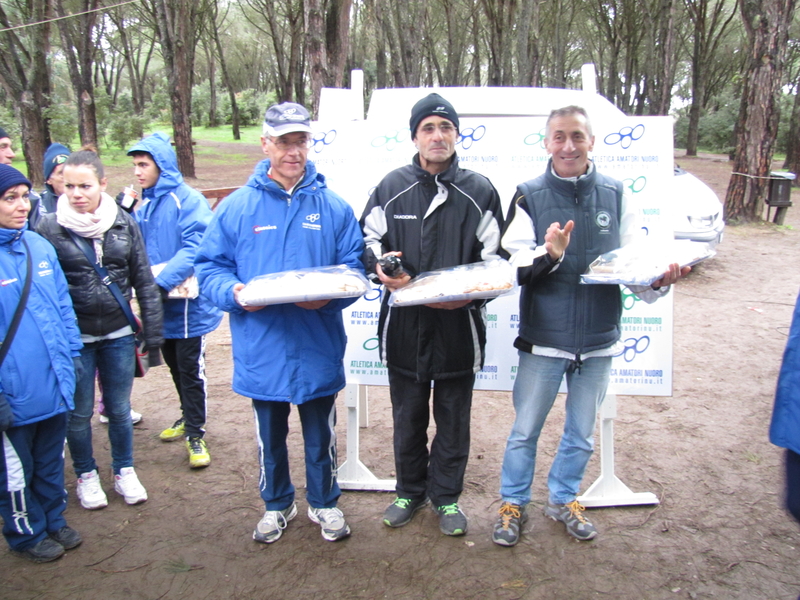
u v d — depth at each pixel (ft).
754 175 38.27
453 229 9.05
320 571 9.19
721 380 16.84
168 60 61.31
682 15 111.34
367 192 11.42
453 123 8.73
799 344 5.93
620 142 10.83
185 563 9.42
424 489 10.46
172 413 15.29
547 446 13.25
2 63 48.44
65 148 12.89
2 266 8.73
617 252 8.52
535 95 15.67
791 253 31.78
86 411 10.62
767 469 12.18
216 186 59.47
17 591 8.81
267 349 8.92
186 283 11.76
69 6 83.30
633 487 11.55
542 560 9.39
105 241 10.34
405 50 60.08
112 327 10.49
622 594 8.64
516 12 80.48
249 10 146.20
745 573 9.07
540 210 8.82
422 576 9.04
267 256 8.96
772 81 36.88
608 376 9.48
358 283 8.20
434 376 9.23
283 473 9.89
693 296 24.91
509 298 10.98
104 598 8.66
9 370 8.65
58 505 9.80
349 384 11.44
